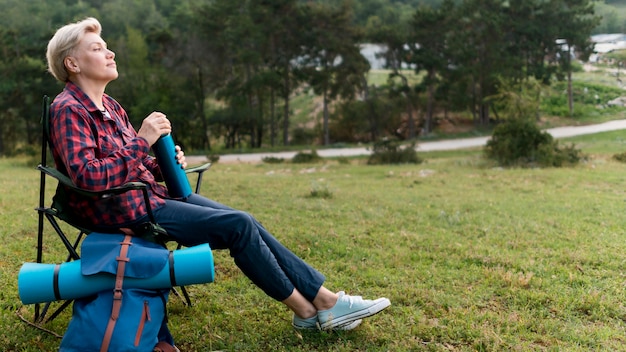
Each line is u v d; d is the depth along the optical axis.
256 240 3.15
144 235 3.07
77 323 2.77
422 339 3.52
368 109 53.94
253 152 45.09
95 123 3.02
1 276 4.48
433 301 4.12
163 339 3.09
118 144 3.11
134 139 3.00
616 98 58.38
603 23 87.25
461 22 50.66
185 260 2.87
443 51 49.72
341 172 19.75
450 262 5.19
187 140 51.34
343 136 55.72
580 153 20.62
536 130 19.94
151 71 52.59
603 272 4.89
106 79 3.15
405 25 55.28
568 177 13.79
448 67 51.91
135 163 2.96
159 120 3.09
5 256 5.05
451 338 3.52
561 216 7.74
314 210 8.18
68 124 2.90
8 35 53.19
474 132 48.97
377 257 5.37
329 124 56.44
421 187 12.59
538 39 51.44
